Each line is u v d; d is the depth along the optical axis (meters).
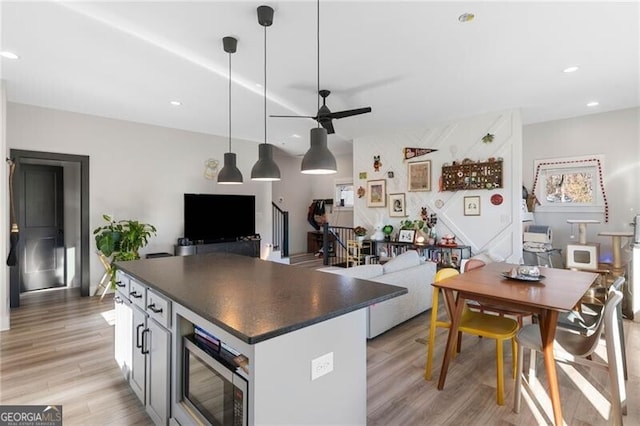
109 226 4.92
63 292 5.18
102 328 3.65
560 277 2.64
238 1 2.24
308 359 1.43
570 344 2.17
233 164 3.35
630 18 2.45
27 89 3.91
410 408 2.22
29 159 4.71
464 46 2.89
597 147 4.94
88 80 3.64
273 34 2.67
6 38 2.74
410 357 2.96
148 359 2.07
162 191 5.68
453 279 2.59
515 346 2.55
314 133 2.52
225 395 1.47
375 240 5.98
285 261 7.50
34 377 2.61
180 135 5.90
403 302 3.69
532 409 2.21
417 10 2.35
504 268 3.01
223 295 1.73
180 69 3.35
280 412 1.33
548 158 5.37
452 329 2.42
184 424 1.72
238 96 4.14
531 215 5.32
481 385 2.50
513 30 2.62
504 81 3.70
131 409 2.21
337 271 3.23
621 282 2.29
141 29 2.60
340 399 1.58
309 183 9.66
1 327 3.55
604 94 4.14
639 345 3.16
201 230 6.01
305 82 3.69
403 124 5.60
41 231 5.37
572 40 2.79
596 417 2.11
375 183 6.36
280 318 1.38
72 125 4.81
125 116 5.08
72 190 5.47
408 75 3.52
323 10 2.34
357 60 3.16
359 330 1.67
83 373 2.67
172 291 1.82
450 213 5.40
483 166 4.96
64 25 2.54
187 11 2.36
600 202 4.92
